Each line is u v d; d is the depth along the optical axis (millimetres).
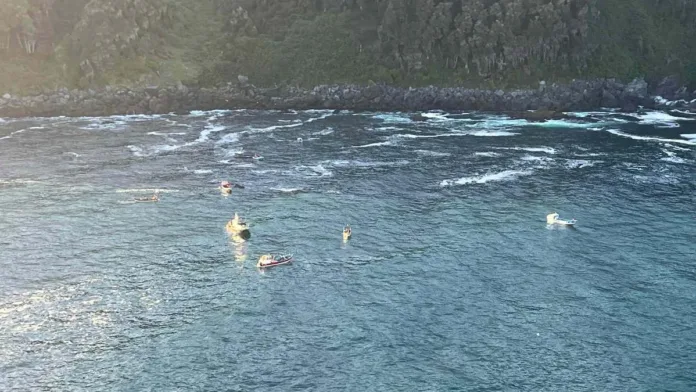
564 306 95000
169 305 95375
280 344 86438
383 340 87125
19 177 147375
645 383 79312
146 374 80688
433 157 163750
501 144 175250
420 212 128875
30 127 191625
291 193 139125
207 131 189250
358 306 95000
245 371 81250
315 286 100625
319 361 83062
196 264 107750
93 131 187875
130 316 92562
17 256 109938
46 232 119250
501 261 108375
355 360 83250
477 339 87312
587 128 192500
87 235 118250
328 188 142125
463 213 128375
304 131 189500
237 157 163875
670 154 165375
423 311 93625
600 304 95438
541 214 127625
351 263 107875
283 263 107750
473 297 97250
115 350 85188
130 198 135875
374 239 116812
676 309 94000
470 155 165250
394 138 181750
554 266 106688
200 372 81062
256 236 118125
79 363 82625
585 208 130500
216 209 130375
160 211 129250
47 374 80562
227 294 98375
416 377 80250
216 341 87062
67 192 138750
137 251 112250
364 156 164750
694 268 105812
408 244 114812
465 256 110188
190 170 153750
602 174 150125
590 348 85562
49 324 90562
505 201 134375
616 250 112250
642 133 185875
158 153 166750
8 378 79750
